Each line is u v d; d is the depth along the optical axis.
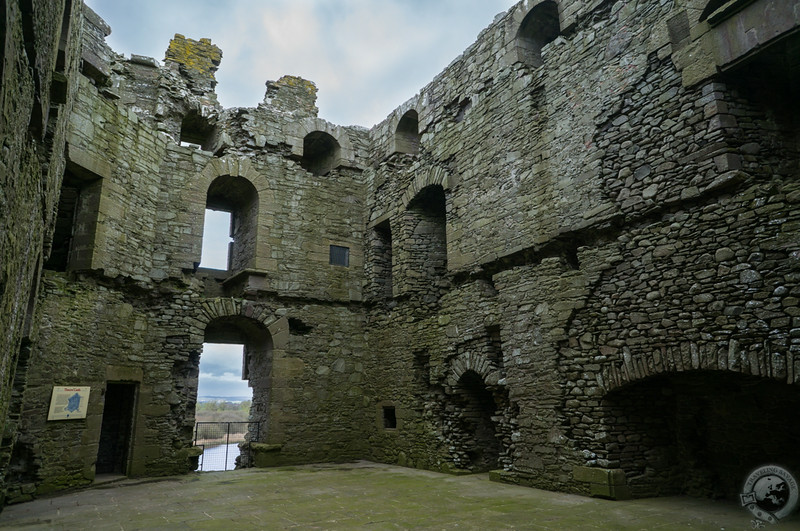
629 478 7.22
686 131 6.87
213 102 13.55
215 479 9.68
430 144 12.06
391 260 13.79
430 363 11.01
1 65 2.53
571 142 8.52
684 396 7.77
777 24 6.02
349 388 12.99
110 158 9.98
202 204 11.87
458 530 5.59
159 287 10.91
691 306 6.54
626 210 7.48
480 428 10.30
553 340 8.22
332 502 7.27
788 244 5.77
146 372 10.49
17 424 7.56
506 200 9.68
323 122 14.19
